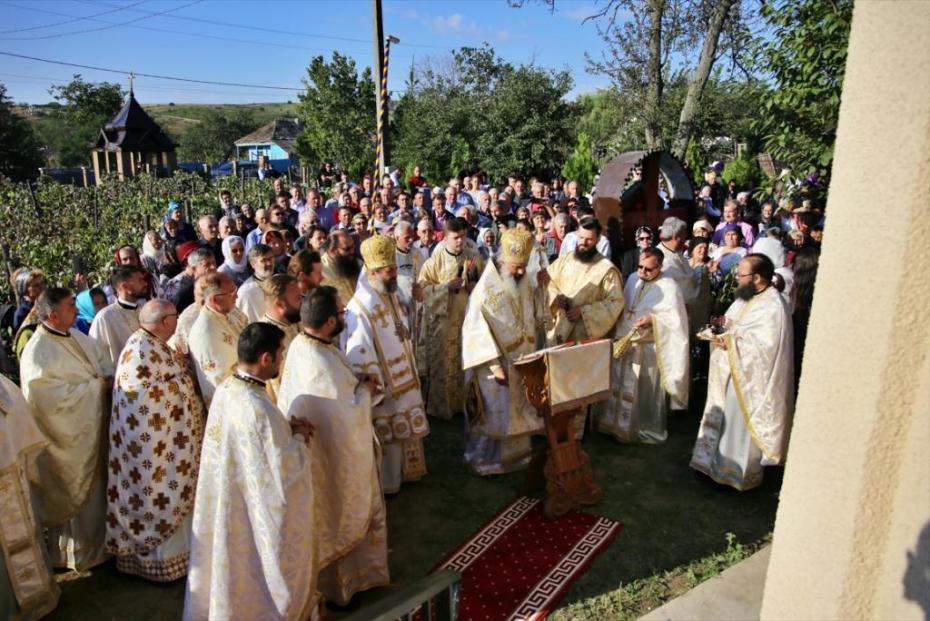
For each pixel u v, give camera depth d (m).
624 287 6.68
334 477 4.08
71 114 76.06
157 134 33.88
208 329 4.71
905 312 1.91
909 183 1.84
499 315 5.73
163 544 4.56
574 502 5.36
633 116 19.41
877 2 1.87
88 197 18.45
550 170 25.42
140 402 4.41
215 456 3.50
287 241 8.74
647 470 6.11
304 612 3.56
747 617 3.63
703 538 5.02
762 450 5.29
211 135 91.44
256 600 3.51
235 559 3.45
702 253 7.80
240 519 3.46
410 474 5.88
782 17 7.32
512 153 25.44
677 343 6.28
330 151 32.69
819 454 2.15
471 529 5.23
